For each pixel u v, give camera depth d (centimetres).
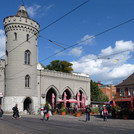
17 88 3625
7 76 3738
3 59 4028
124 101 2730
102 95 7056
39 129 1350
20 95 3622
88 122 2020
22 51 3753
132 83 4156
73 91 4712
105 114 2212
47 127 1466
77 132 1211
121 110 2528
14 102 3569
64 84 4556
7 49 3825
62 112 3303
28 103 3838
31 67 3850
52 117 2730
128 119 2406
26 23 3809
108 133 1180
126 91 4278
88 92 5094
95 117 2769
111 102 2767
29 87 3759
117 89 4478
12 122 1814
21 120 2066
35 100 3825
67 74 4650
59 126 1541
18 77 3662
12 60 3716
